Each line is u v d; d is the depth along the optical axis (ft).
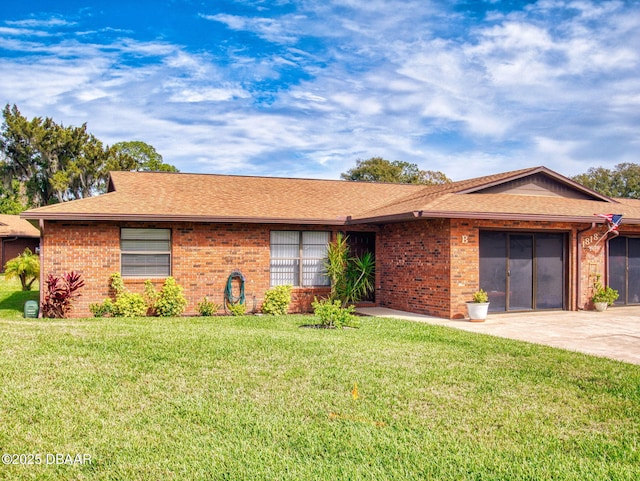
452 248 47.03
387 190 69.62
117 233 48.34
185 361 27.68
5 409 20.36
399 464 16.62
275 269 54.34
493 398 23.03
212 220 49.14
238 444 17.93
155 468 16.17
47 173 170.09
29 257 76.48
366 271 52.13
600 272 55.83
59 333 33.88
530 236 52.54
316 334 37.19
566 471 16.35
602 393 24.00
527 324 44.65
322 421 20.04
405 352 31.35
